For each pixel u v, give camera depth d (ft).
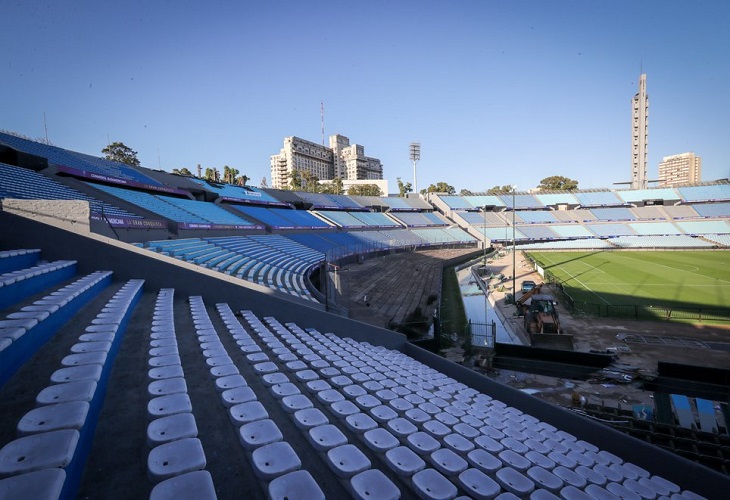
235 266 60.18
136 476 9.78
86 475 9.68
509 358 47.11
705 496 18.57
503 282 107.76
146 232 61.11
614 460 19.98
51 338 17.02
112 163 103.91
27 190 53.11
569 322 65.26
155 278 33.47
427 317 65.82
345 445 13.37
